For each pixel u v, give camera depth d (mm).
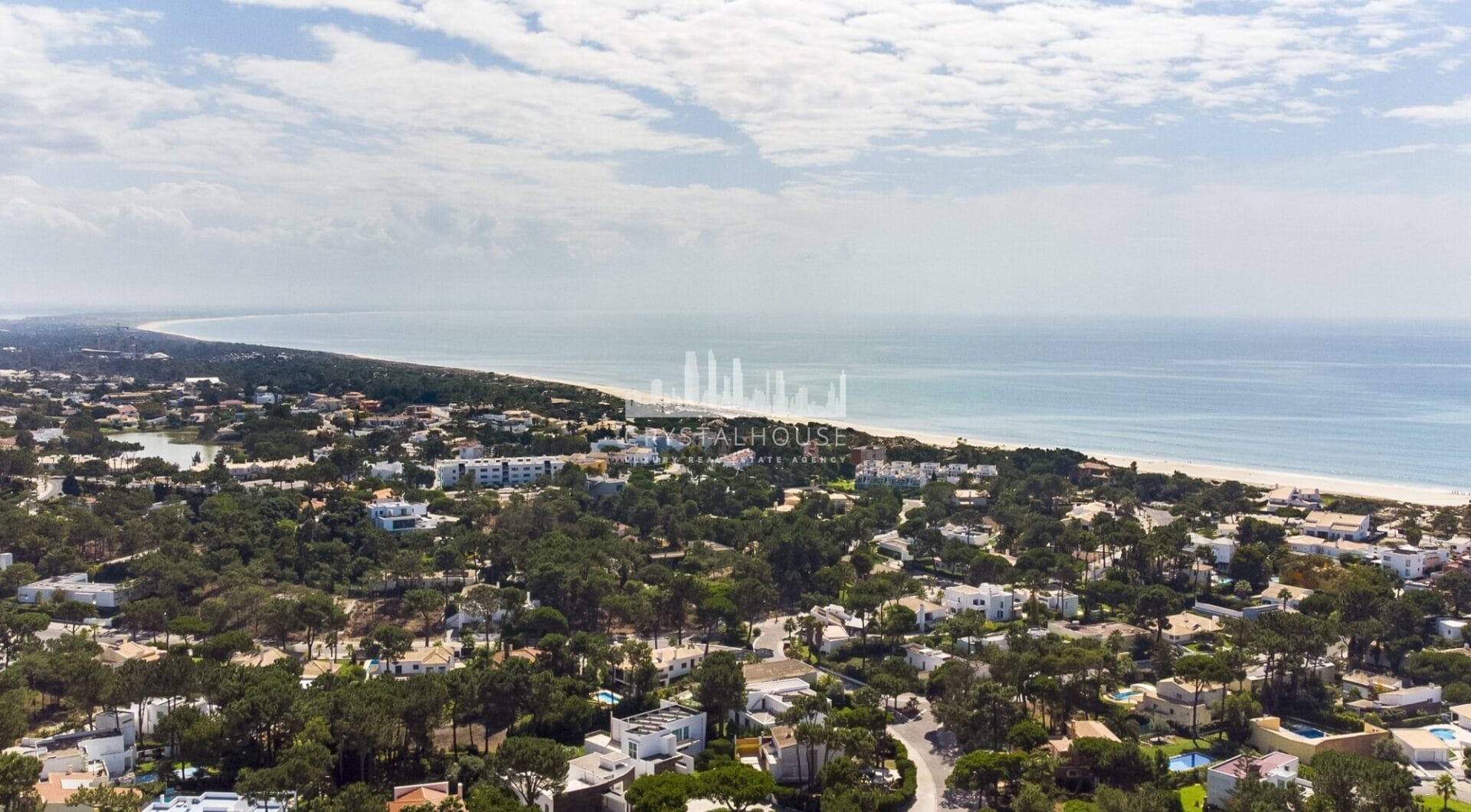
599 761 182875
